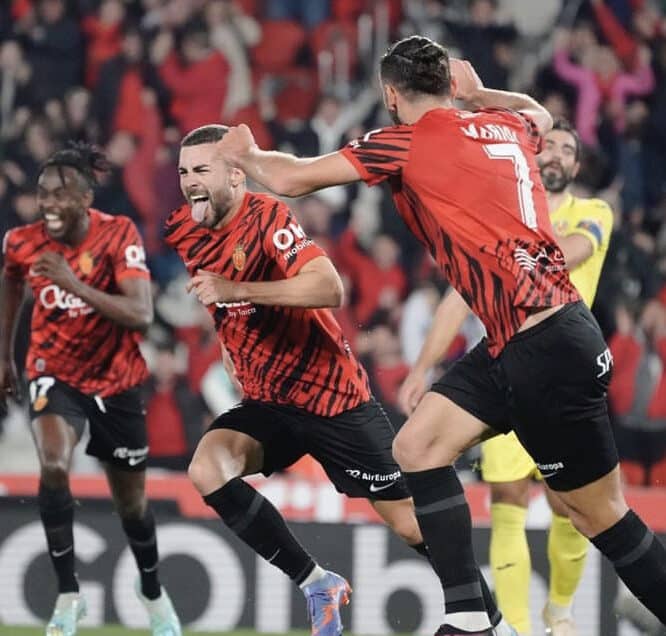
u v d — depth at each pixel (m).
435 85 15.65
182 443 33.19
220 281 16.70
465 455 31.62
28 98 38.72
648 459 35.44
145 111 38.31
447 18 41.66
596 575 23.78
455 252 15.27
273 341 17.89
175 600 24.16
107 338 20.98
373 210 37.69
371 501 18.77
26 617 24.19
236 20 40.34
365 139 15.34
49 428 20.50
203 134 17.41
